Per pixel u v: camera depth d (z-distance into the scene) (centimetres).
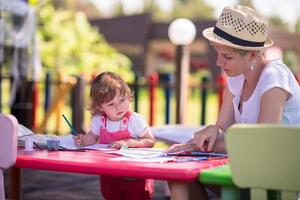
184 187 232
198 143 279
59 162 244
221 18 280
